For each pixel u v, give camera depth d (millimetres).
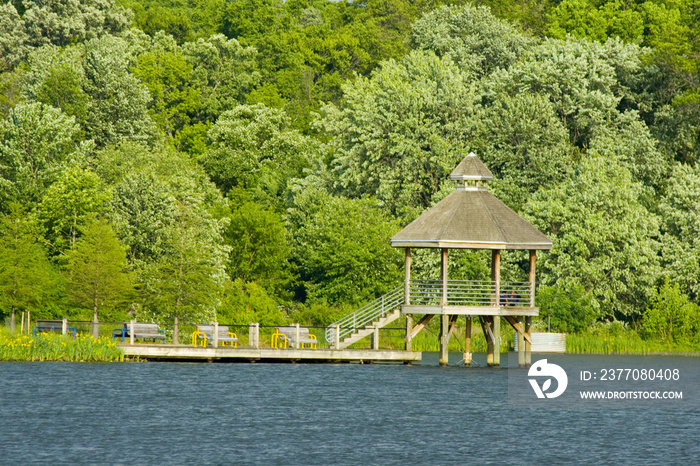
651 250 133750
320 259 139250
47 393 80062
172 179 143250
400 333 129750
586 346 127875
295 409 75562
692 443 66125
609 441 66562
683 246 137375
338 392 84562
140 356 104062
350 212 142875
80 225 133125
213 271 117625
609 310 135000
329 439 64938
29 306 117938
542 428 71000
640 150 143875
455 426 70500
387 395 83438
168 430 66938
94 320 115312
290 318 135875
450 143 143375
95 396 79250
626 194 134625
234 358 107062
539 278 136625
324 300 137875
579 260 131875
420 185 142750
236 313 130500
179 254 115125
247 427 68375
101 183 141500
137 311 119312
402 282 136875
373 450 62000
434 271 134000
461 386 90312
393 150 143500
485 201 103875
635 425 73250
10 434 64500
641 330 134375
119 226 129125
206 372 96500
